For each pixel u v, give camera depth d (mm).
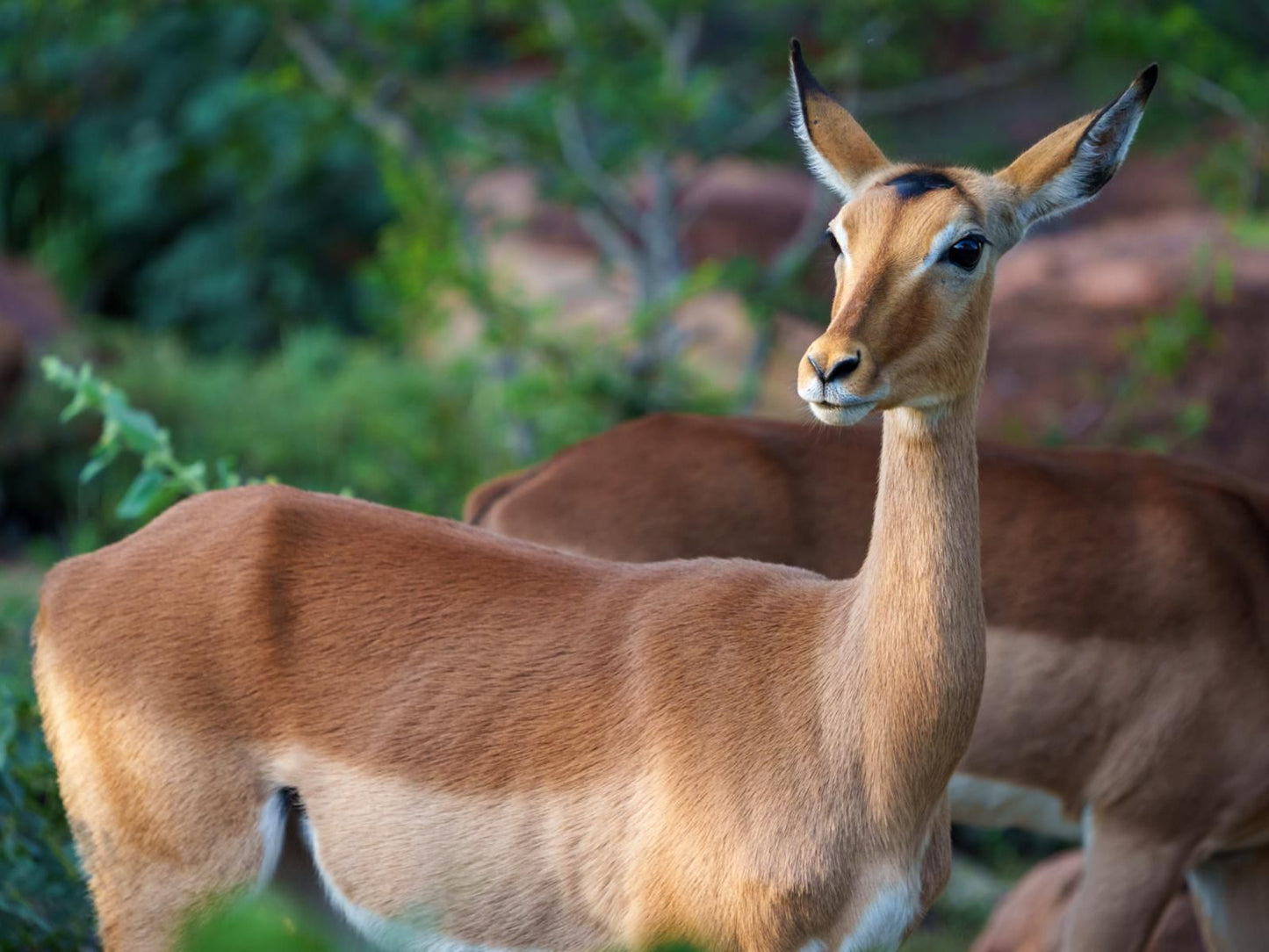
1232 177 24906
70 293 37969
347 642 9758
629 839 9266
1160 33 23984
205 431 27516
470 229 24766
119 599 9945
